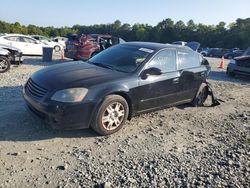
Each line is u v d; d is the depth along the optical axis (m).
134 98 5.98
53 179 4.14
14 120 5.98
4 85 9.19
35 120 6.04
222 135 6.21
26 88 5.85
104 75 5.80
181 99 7.29
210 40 92.50
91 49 16.58
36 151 4.86
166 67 6.76
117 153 5.04
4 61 11.84
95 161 4.71
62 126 5.20
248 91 11.31
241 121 7.25
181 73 7.05
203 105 8.32
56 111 5.11
